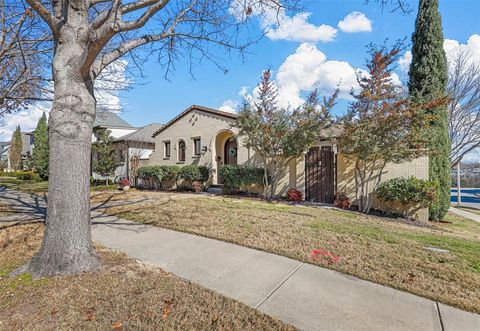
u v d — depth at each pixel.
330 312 2.63
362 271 3.58
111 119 23.86
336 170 10.02
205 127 15.12
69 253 3.47
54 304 2.71
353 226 6.24
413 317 2.56
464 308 2.72
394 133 7.93
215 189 14.09
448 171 9.16
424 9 9.74
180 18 5.11
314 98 10.80
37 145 29.03
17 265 3.75
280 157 10.84
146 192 13.92
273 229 5.73
